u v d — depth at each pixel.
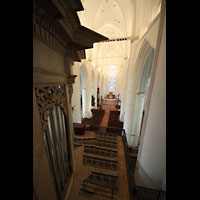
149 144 3.16
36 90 1.14
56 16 1.15
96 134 7.50
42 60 1.27
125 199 3.12
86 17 8.66
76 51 2.30
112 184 3.47
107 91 27.16
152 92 3.19
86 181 3.38
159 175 2.79
